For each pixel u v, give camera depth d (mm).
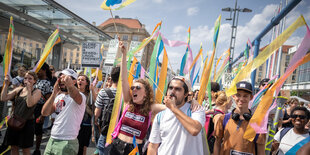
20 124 2844
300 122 2199
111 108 2768
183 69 3223
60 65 8781
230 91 1953
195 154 1668
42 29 7266
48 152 2459
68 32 8172
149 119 2215
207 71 2254
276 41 1707
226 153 1949
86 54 4707
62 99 2516
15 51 6137
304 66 26609
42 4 5625
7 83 3152
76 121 2551
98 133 3541
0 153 3379
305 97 26734
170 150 1676
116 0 2016
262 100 1846
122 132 2217
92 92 3469
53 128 2496
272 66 5188
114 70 2926
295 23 1587
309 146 1560
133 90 2193
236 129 1942
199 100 2225
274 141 2734
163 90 2979
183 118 1550
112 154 2213
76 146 2574
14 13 5844
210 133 2717
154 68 3006
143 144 2209
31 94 2912
